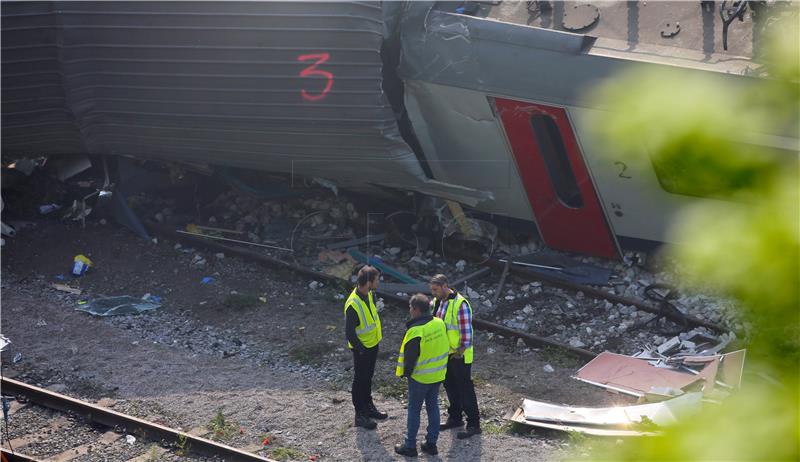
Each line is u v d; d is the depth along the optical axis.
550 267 46.03
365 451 29.02
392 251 49.09
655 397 32.09
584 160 41.66
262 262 46.94
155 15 39.91
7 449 28.41
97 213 51.72
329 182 48.94
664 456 5.31
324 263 47.38
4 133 45.59
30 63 41.47
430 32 41.75
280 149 44.62
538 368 36.34
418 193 48.88
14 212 51.25
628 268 45.31
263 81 40.72
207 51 40.31
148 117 43.75
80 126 45.09
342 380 34.81
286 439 29.80
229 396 32.91
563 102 40.00
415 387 27.84
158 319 40.56
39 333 37.84
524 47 40.47
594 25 41.59
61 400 31.08
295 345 38.22
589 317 41.56
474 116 43.03
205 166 51.84
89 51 41.28
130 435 29.59
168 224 51.56
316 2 38.31
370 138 42.31
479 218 48.62
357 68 39.81
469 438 30.00
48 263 46.22
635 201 42.22
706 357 34.88
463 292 44.53
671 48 39.03
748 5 38.53
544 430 30.48
